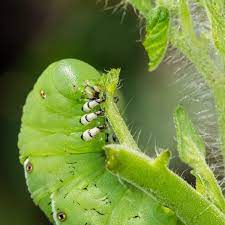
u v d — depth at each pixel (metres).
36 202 0.18
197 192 0.16
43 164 0.18
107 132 0.17
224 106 0.17
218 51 0.16
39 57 0.29
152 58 0.17
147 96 0.27
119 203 0.17
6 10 0.30
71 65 0.17
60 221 0.17
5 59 0.30
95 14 0.29
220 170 0.19
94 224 0.17
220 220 0.16
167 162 0.16
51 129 0.17
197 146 0.17
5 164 0.28
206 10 0.17
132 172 0.16
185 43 0.17
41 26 0.30
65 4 0.29
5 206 0.27
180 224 0.17
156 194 0.16
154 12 0.17
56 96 0.17
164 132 0.26
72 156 0.17
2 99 0.29
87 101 0.17
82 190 0.17
